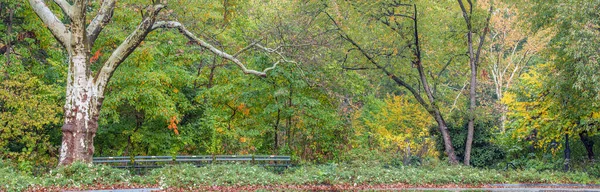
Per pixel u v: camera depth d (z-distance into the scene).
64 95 20.02
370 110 32.25
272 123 22.64
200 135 24.64
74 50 14.91
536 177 17.66
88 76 15.16
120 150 22.66
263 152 22.86
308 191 14.54
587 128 19.62
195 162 21.25
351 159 21.52
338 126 22.42
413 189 15.40
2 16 20.41
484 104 38.41
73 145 14.84
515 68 36.50
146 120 22.58
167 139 22.92
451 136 23.55
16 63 19.28
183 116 24.02
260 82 20.86
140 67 19.91
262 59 20.50
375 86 29.36
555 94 19.56
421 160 22.30
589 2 16.77
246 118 22.89
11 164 17.20
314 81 20.62
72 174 13.96
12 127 18.14
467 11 22.73
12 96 17.77
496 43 36.22
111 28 19.44
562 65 19.16
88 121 15.06
